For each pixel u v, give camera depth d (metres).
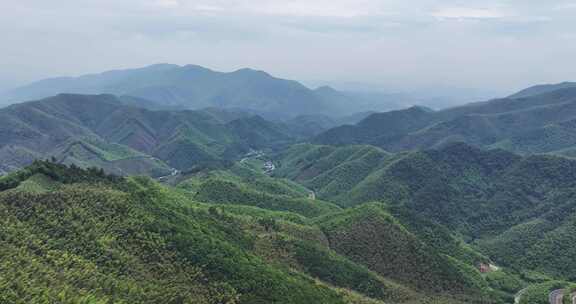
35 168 138.00
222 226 157.75
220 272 116.75
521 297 194.00
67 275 93.38
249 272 122.06
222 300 107.12
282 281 128.25
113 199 127.62
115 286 95.94
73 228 110.94
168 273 109.00
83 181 144.25
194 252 119.19
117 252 107.56
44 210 114.06
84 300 86.25
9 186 128.50
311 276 156.75
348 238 198.88
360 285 161.75
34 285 86.81
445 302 172.50
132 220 120.75
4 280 84.69
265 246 161.50
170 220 131.00
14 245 97.94
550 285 199.62
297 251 166.50
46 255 98.31
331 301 132.62
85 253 104.38
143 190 157.50
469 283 192.38
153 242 115.94
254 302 110.31
